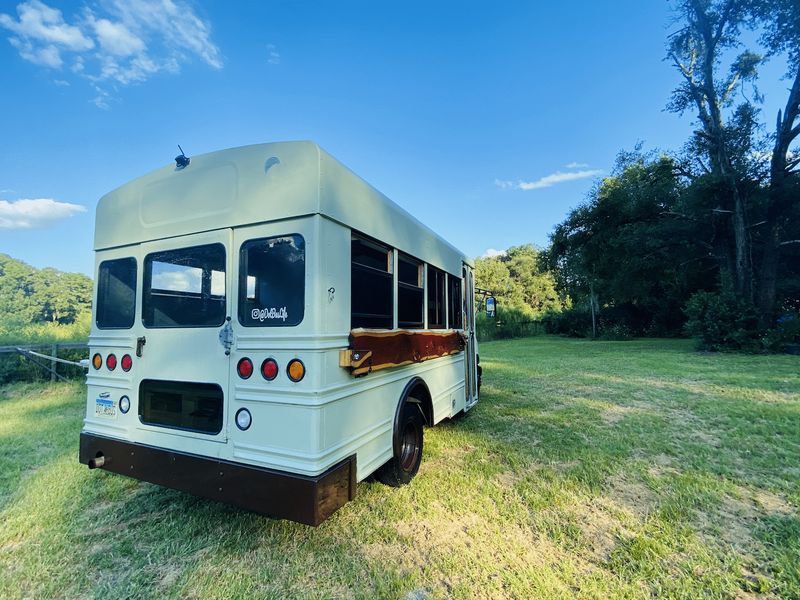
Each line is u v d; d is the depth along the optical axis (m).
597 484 3.67
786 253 17.77
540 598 2.26
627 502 3.35
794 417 5.64
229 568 2.50
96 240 3.44
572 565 2.54
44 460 4.23
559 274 26.64
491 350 17.33
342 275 2.67
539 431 5.23
